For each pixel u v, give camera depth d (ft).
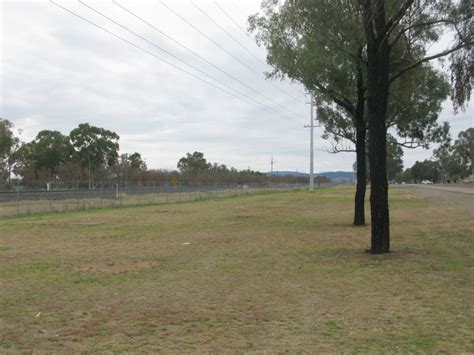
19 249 49.65
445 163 499.51
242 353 18.44
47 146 287.28
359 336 20.36
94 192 169.07
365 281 31.68
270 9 62.18
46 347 19.44
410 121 75.82
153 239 57.52
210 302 26.66
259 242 53.52
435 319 22.70
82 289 30.53
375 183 43.06
